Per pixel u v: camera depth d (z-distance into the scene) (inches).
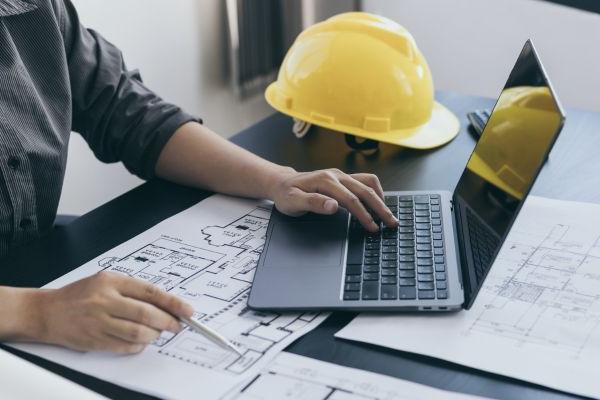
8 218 38.0
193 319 27.2
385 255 31.8
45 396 20.0
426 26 87.3
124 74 43.6
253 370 25.4
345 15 45.1
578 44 78.3
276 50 91.8
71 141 74.3
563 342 26.3
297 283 30.0
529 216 34.9
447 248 32.0
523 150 28.0
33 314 27.5
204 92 88.6
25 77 38.3
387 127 43.7
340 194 34.9
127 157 41.8
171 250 33.5
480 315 28.0
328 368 25.4
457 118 47.4
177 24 82.6
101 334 26.4
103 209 37.5
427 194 37.4
